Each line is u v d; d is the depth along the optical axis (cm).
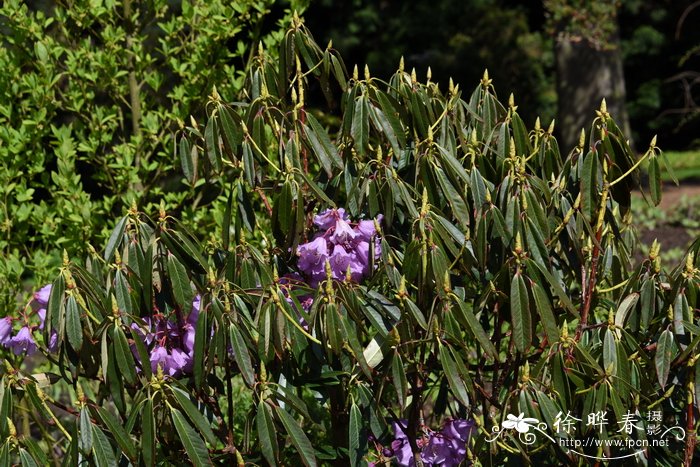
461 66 1717
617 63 1453
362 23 1784
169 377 218
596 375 221
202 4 405
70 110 400
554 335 222
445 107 261
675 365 229
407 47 1797
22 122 376
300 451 214
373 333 282
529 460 224
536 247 228
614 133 243
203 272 238
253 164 242
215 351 219
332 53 254
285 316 222
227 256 242
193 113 389
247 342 219
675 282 227
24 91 381
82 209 366
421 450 248
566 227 243
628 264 286
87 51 396
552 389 222
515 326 222
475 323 220
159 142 402
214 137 242
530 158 261
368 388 237
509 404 227
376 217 253
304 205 259
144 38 417
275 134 249
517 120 255
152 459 207
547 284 236
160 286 232
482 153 260
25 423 366
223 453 243
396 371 218
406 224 258
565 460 240
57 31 422
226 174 379
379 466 253
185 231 233
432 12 1756
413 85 258
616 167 245
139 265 229
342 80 253
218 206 387
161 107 405
